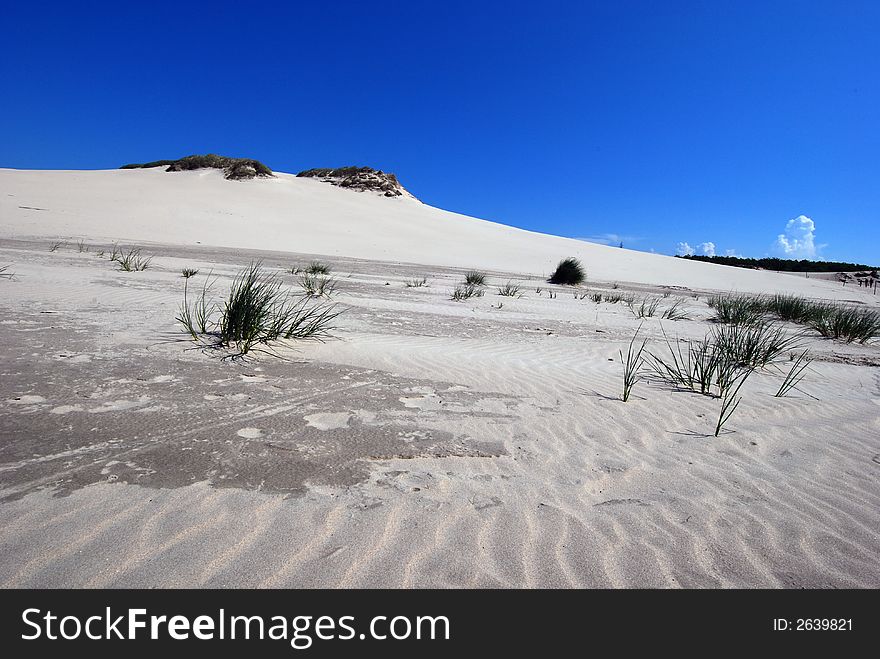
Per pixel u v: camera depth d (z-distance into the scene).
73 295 7.75
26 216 27.86
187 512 2.29
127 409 3.50
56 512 2.22
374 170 69.19
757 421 4.18
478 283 17.47
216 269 14.72
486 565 2.07
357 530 2.25
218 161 61.34
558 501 2.62
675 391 4.98
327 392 4.22
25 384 3.81
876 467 3.26
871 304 24.22
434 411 3.93
